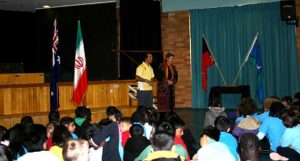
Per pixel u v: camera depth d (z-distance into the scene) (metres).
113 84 9.88
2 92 8.46
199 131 8.10
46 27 12.11
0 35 12.20
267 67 11.16
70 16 11.89
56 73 7.38
